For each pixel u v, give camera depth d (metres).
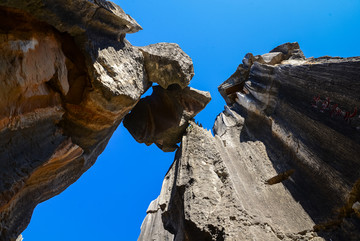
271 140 12.43
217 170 10.73
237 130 15.72
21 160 6.15
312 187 8.65
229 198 8.77
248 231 7.16
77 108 9.18
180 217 9.50
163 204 11.52
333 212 7.42
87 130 9.81
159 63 13.26
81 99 9.04
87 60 8.39
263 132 13.55
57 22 7.17
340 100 8.08
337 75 8.45
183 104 16.30
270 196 9.45
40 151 7.04
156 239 12.09
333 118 8.26
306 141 9.48
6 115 5.64
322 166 8.37
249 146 13.09
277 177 10.19
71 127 9.45
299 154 9.74
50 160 7.59
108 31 9.83
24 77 6.09
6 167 5.62
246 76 18.83
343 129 7.68
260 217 7.95
